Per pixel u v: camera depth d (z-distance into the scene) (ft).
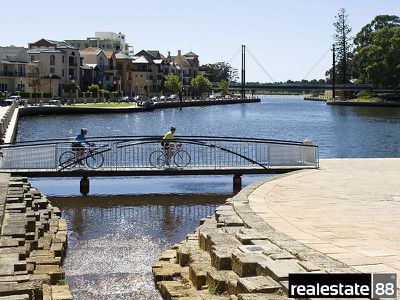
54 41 390.83
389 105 403.13
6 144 68.49
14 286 23.61
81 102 335.06
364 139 176.45
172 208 52.70
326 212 37.04
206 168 64.49
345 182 52.44
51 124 208.33
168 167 64.95
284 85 529.86
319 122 259.80
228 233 31.89
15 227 34.40
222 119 281.13
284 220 34.27
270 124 247.09
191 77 573.33
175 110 369.71
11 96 289.53
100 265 34.53
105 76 433.89
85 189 62.13
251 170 64.64
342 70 469.16
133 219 48.03
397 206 39.47
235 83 591.78
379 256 25.35
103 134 178.70
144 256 36.58
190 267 28.89
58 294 27.40
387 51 363.97
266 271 23.43
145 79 465.06
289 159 67.36
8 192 46.29
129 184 65.98
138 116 282.36
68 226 45.29
